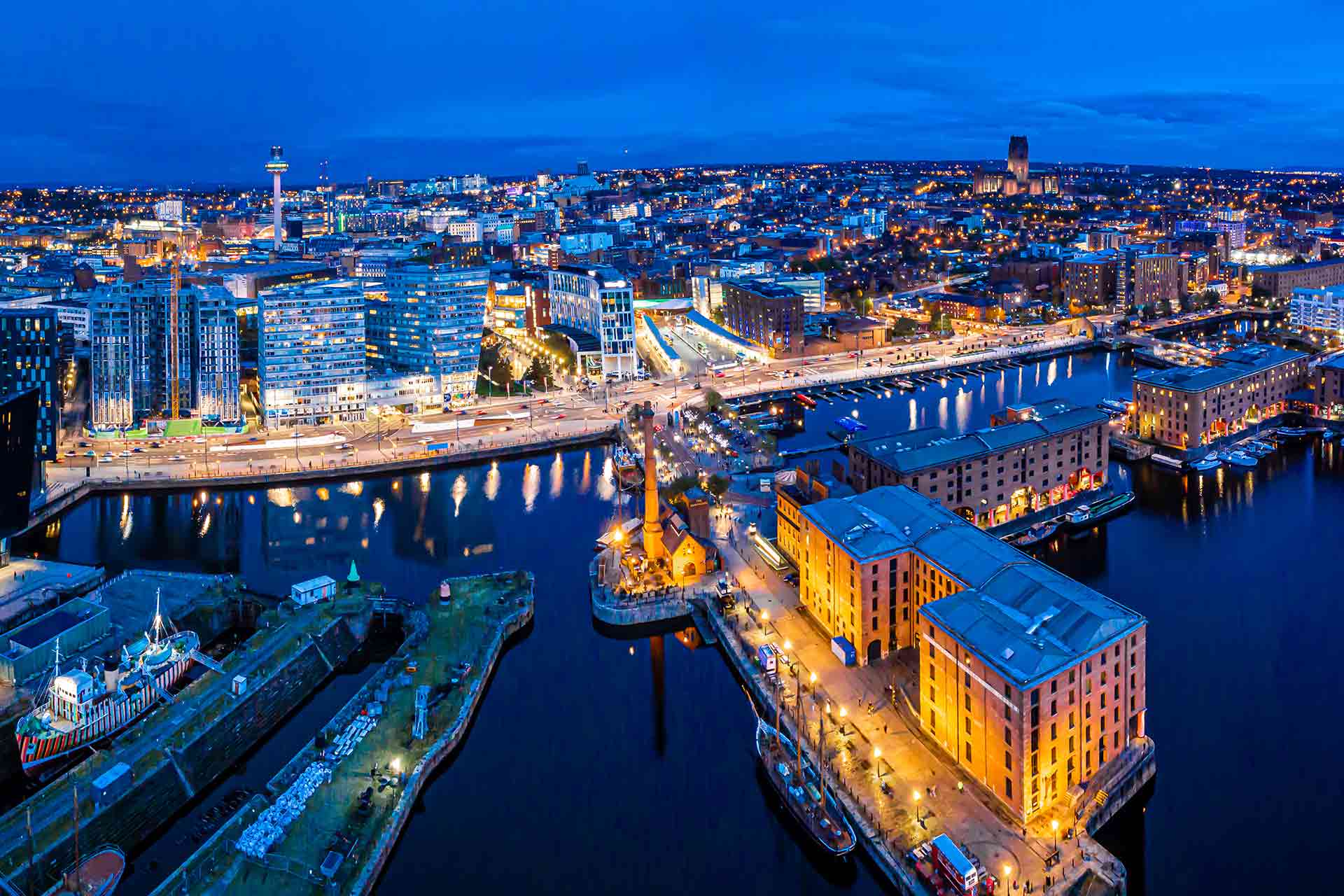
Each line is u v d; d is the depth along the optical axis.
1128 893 159.88
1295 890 160.25
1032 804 164.38
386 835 169.88
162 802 183.12
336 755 190.75
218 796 191.00
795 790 174.12
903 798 172.50
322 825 171.00
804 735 190.75
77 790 175.25
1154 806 179.00
